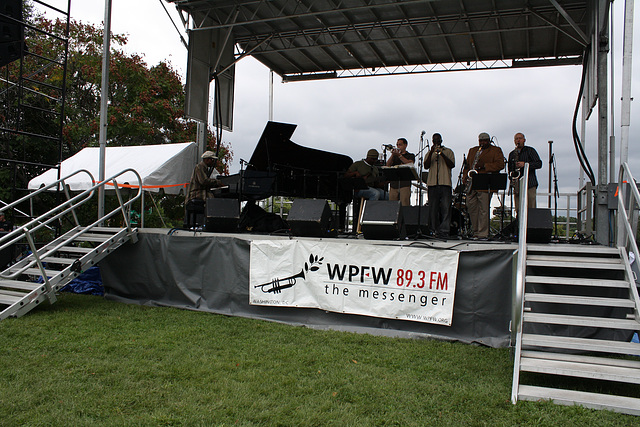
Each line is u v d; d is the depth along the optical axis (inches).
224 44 389.4
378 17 388.5
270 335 220.1
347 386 155.2
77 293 331.3
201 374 164.4
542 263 191.9
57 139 306.7
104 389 148.7
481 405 141.6
